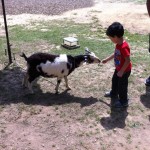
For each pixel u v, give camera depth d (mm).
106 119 2863
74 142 2568
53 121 2814
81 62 3162
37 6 7914
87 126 2762
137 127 2781
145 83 3477
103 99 3172
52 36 5141
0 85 3418
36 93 3256
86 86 3418
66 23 6277
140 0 8492
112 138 2631
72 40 4488
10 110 2969
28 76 3176
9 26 5980
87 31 5648
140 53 4434
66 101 3121
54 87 3387
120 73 2791
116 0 8594
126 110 3012
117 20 6520
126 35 5555
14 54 4199
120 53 2807
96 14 7066
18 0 8633
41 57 3053
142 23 6293
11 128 2725
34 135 2639
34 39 4945
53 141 2574
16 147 2502
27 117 2865
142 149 2527
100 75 3680
